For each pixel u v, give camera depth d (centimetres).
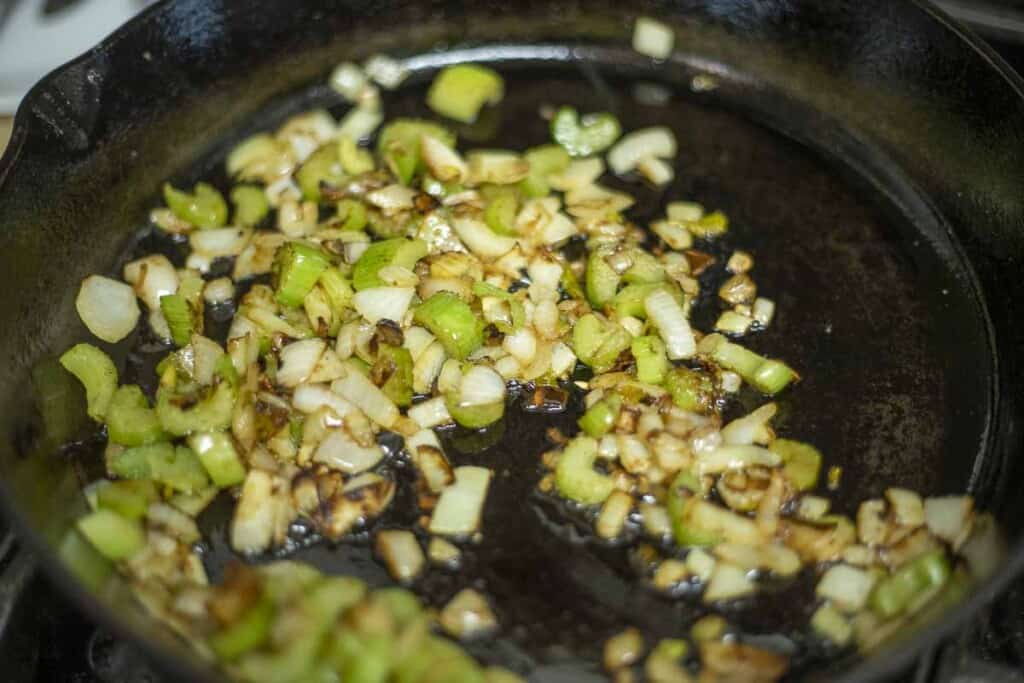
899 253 46
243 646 36
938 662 38
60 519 40
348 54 51
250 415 41
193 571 39
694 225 47
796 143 49
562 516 41
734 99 50
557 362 43
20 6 52
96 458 42
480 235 45
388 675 37
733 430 42
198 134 49
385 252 44
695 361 43
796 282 45
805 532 40
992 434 43
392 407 42
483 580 40
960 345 44
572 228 46
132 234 47
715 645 39
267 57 50
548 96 51
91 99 45
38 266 44
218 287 45
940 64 47
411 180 48
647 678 38
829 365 44
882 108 49
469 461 42
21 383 42
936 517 41
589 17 51
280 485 40
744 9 50
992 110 45
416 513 41
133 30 46
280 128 50
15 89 50
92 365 43
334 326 43
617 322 44
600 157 49
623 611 39
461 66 51
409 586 40
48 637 39
